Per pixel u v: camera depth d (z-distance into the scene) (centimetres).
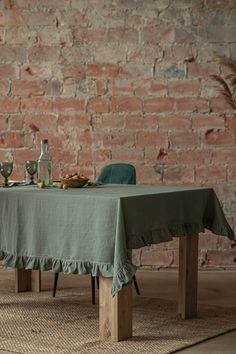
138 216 502
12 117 755
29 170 599
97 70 746
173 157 745
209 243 742
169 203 532
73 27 746
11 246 533
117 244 482
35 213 521
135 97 745
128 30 742
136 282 646
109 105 747
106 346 495
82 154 752
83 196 501
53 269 514
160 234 522
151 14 740
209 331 533
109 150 750
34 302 618
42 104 753
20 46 752
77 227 502
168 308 600
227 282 699
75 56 746
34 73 752
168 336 520
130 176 639
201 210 562
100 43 745
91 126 750
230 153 742
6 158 756
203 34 739
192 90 742
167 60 742
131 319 515
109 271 489
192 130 743
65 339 512
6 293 652
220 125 741
